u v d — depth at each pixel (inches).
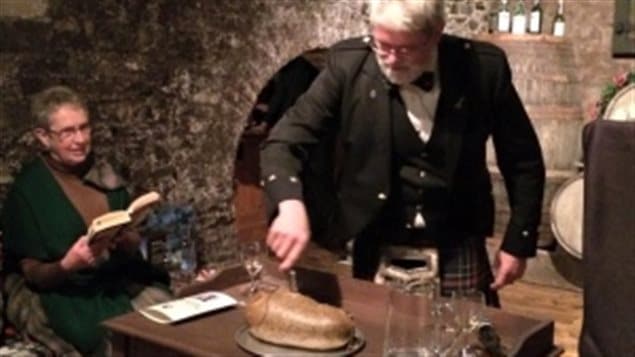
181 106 128.3
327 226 70.6
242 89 137.3
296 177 61.1
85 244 83.3
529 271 159.2
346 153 67.2
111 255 91.4
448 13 180.4
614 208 49.6
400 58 58.5
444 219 68.2
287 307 49.5
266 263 61.9
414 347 49.9
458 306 53.8
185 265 126.7
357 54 65.3
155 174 126.0
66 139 88.8
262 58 139.8
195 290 60.6
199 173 132.8
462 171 67.9
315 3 148.6
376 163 65.9
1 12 103.3
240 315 55.4
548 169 163.6
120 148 120.4
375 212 67.0
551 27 180.9
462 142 66.1
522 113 69.2
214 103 133.2
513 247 70.6
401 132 65.1
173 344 49.9
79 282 88.8
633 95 148.2
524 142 69.2
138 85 121.6
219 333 51.9
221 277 61.9
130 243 92.0
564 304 146.0
